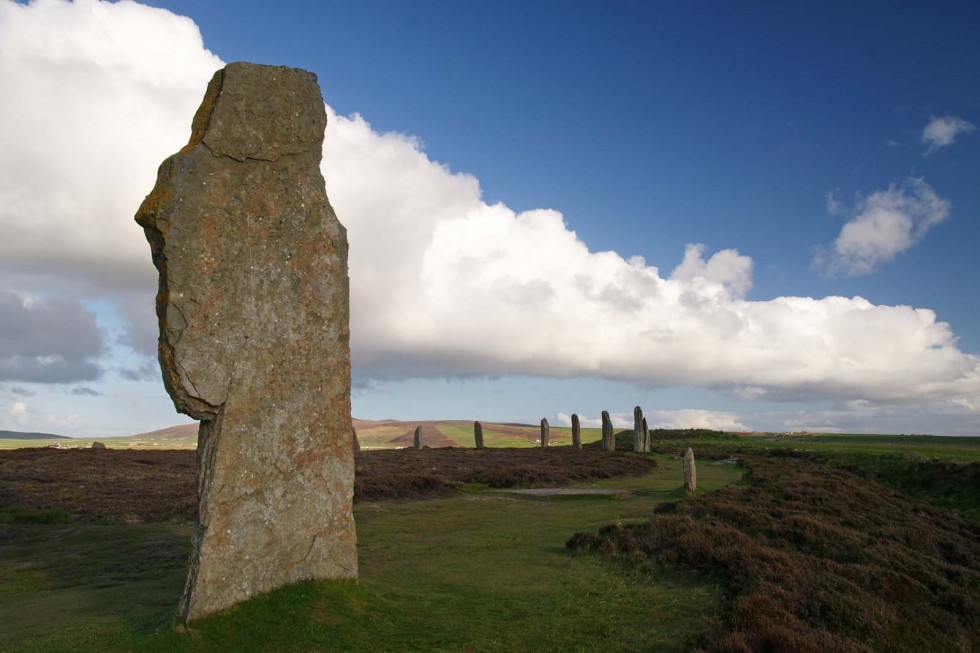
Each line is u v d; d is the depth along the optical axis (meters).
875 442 57.25
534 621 9.77
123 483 26.91
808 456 40.66
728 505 17.44
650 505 23.20
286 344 9.80
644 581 11.82
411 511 21.92
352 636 8.83
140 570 13.35
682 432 72.00
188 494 23.58
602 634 9.23
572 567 13.15
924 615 10.53
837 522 16.94
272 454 9.52
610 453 46.88
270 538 9.39
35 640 8.46
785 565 11.58
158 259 9.08
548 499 25.28
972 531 20.25
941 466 29.84
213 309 9.05
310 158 10.43
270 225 9.80
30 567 13.65
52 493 23.38
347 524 10.31
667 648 8.61
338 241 10.60
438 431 148.88
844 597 10.16
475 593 11.30
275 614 8.92
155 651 7.89
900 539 16.38
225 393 9.09
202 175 9.13
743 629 8.73
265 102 9.91
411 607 10.34
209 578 8.69
